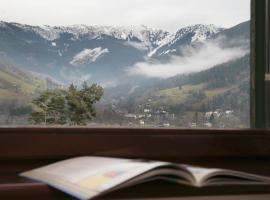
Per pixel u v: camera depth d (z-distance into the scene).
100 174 0.53
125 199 0.51
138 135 0.92
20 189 0.56
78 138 0.87
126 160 0.60
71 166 0.63
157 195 0.52
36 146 0.84
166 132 0.94
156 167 0.51
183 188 0.54
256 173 0.76
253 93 1.10
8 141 0.82
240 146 1.00
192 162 0.92
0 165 0.79
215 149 0.97
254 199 0.67
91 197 0.46
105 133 0.89
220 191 0.55
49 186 0.56
